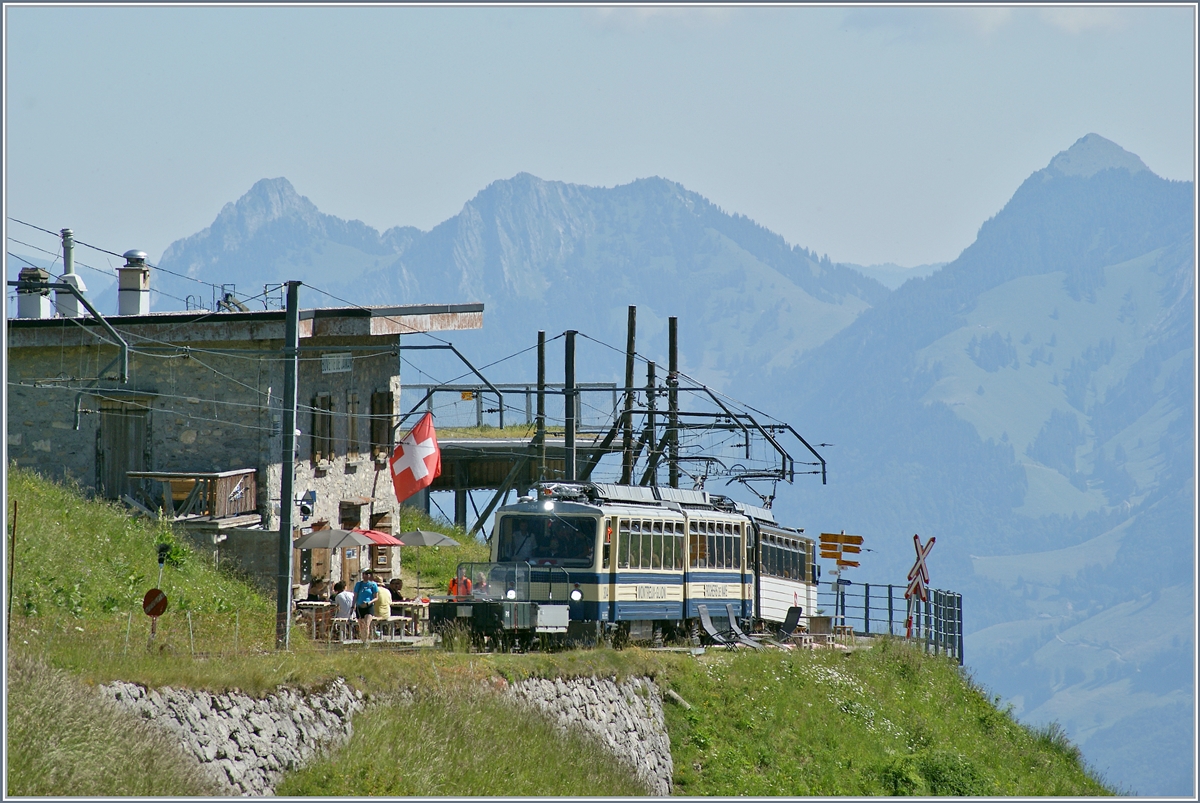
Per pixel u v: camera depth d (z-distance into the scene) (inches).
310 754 2810.0
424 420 5310.0
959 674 5551.2
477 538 7800.2
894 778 3988.7
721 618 4958.2
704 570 4832.7
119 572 4357.8
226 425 5315.0
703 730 3863.2
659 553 4569.4
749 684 4205.2
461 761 2992.1
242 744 2691.9
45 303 5856.3
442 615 4143.7
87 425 5393.7
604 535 4320.9
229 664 2888.8
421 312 6161.4
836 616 6210.6
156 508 5191.9
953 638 5984.3
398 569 6338.6
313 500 5423.2
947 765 4128.9
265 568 5088.6
